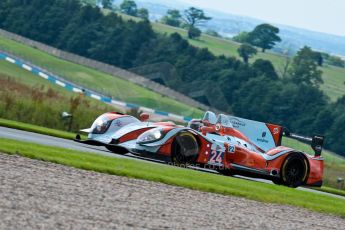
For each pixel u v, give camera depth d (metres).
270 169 48.69
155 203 28.98
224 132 48.66
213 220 27.56
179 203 30.08
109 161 39.34
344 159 182.25
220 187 36.94
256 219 29.59
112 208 26.41
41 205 24.75
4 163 32.12
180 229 24.88
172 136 46.31
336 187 70.19
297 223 30.50
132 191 30.84
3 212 22.92
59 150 40.34
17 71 167.75
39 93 70.62
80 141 49.34
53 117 66.38
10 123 55.84
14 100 65.31
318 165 50.25
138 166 39.72
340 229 30.95
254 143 49.56
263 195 37.47
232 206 32.03
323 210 36.53
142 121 49.97
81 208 25.45
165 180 35.50
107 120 48.88
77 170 33.91
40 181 29.06
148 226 24.48
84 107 69.62
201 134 47.19
